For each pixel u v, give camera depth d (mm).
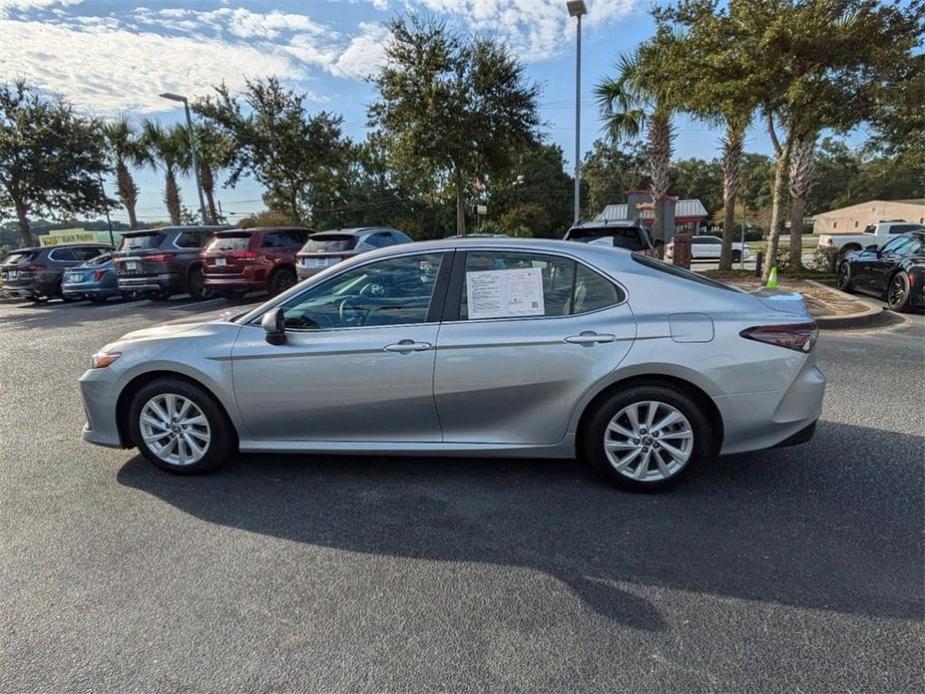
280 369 3680
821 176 75125
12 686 2172
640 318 3436
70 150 21766
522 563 2889
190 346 3814
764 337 3363
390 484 3787
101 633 2449
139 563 2955
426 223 39688
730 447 3465
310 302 3779
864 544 2980
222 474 3992
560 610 2531
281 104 21203
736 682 2115
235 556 3006
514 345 3465
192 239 14820
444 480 3822
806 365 3438
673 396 3426
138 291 14617
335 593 2684
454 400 3574
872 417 4848
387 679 2172
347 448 3762
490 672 2191
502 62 16297
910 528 3129
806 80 10195
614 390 3494
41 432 4957
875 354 7191
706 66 11141
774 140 13586
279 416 3766
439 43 15914
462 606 2572
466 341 3506
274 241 13664
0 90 20859
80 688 2158
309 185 25703
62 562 2977
